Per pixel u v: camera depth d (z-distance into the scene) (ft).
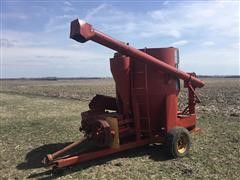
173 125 16.31
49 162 13.34
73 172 13.76
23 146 18.17
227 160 15.06
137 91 15.81
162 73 15.83
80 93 63.52
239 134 20.06
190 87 17.74
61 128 23.13
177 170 13.87
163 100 15.99
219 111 30.27
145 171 13.79
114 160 15.17
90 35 13.24
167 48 16.10
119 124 15.25
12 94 63.16
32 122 25.86
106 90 76.54
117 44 13.99
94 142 14.88
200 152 16.28
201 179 12.89
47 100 46.70
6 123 25.50
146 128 16.20
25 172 14.03
